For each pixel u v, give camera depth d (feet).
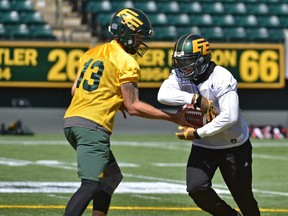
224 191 104.12
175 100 63.26
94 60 61.72
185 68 62.85
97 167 59.47
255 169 132.77
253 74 201.26
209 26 223.71
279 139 199.11
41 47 193.77
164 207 88.22
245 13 229.25
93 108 60.54
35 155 146.10
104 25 215.31
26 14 214.90
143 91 199.52
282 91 207.21
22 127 196.44
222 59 199.82
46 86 194.18
